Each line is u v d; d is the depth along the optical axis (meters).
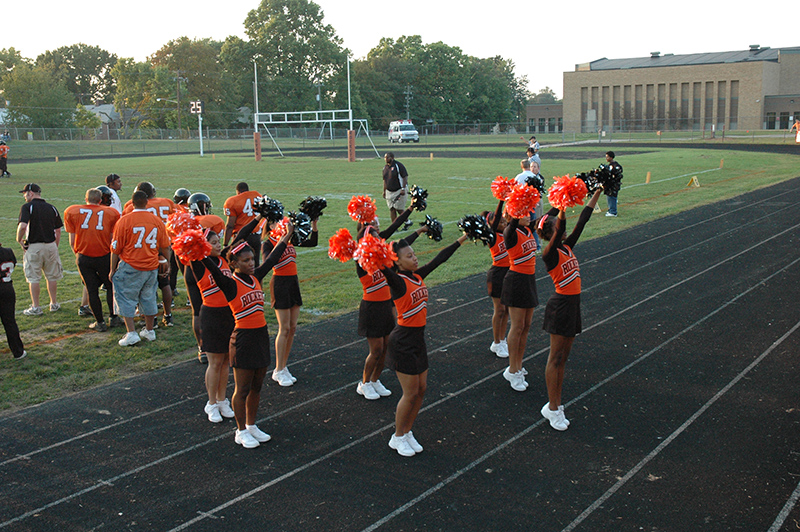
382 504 4.45
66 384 6.68
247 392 5.23
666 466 4.88
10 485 4.78
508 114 117.38
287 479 4.80
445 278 10.82
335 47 89.25
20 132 69.75
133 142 66.44
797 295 9.31
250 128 88.31
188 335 8.27
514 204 5.72
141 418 5.90
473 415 5.83
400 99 103.75
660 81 76.44
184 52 85.94
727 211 16.80
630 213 16.89
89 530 4.22
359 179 27.09
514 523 4.20
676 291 9.75
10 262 7.19
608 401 6.05
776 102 71.31
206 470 4.96
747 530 4.08
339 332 8.21
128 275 7.77
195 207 7.68
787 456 4.98
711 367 6.80
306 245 6.24
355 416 5.87
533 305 6.25
